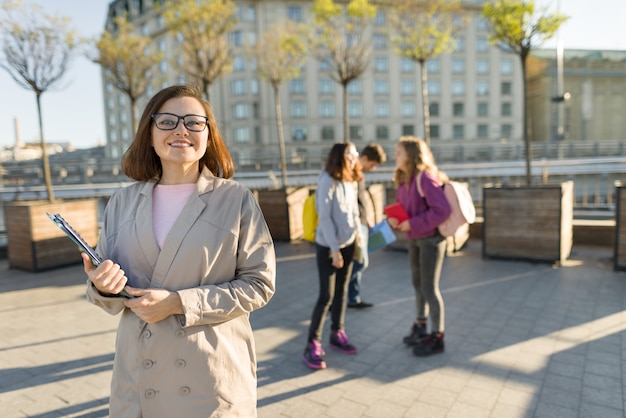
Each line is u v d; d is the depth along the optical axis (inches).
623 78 2329.0
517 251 269.1
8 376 141.0
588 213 346.9
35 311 207.2
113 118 2340.1
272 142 1834.4
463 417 110.9
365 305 197.0
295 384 130.3
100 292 54.2
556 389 122.6
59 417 117.3
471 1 1934.1
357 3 418.9
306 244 355.9
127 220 59.9
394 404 118.0
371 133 1929.1
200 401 55.6
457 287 224.2
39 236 283.4
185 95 61.2
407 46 433.7
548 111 2226.9
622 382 125.0
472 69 2011.6
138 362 55.9
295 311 196.9
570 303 192.9
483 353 147.0
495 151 1103.6
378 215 360.5
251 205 62.5
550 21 262.8
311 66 1850.4
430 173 142.2
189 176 63.1
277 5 1798.7
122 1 1941.4
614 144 1074.7
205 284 57.6
